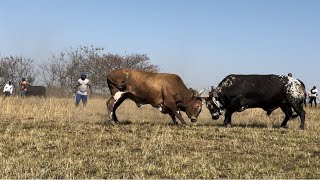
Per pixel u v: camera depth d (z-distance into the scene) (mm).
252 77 14898
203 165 8352
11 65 45906
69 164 8188
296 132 13469
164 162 8570
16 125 13305
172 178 7477
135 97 14234
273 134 12820
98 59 50656
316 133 13383
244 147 10477
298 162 8914
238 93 14734
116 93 14188
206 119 18859
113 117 14391
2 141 10438
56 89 44781
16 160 8375
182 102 14570
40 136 11203
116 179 7332
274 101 14773
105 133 12039
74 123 14195
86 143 10469
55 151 9398
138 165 8250
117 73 14242
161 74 14445
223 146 10586
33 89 36812
